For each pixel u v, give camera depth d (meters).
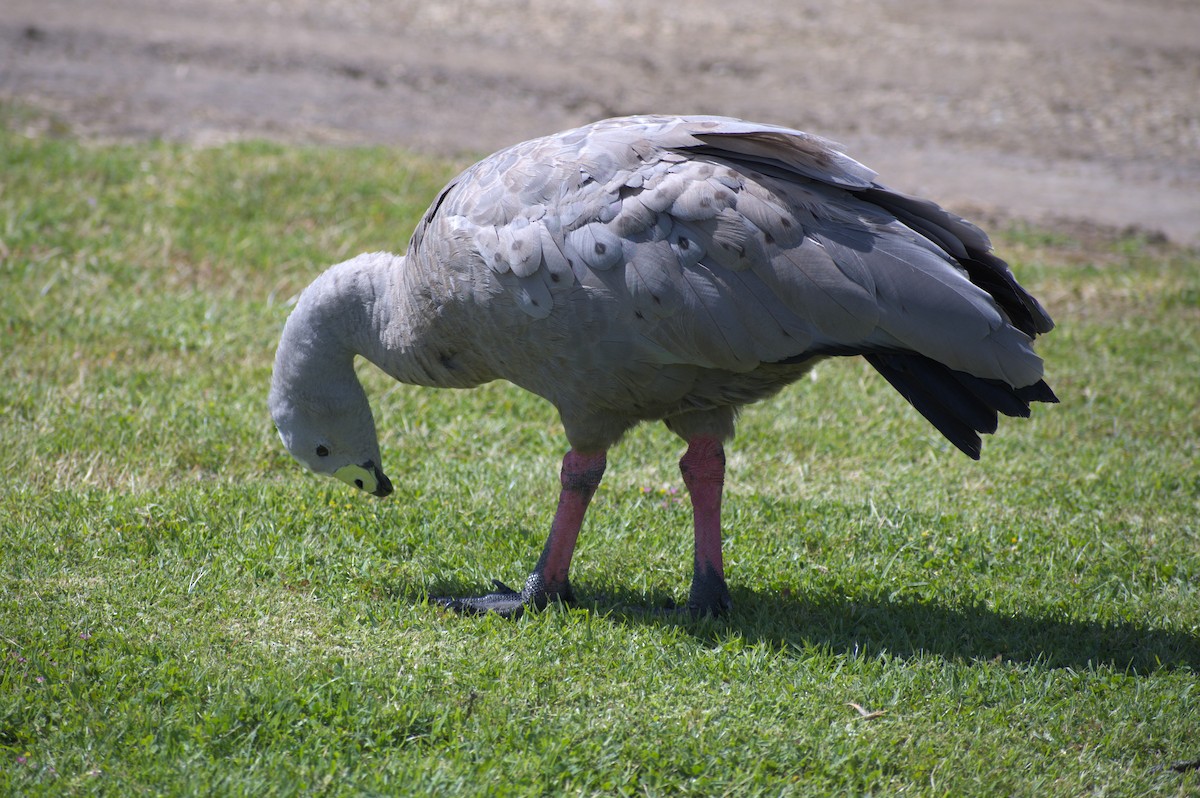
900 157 22.91
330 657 7.79
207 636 7.95
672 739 7.11
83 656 7.56
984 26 31.84
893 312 7.63
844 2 33.25
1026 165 23.05
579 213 7.86
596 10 30.83
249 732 6.98
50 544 8.94
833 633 8.56
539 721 7.22
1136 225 20.05
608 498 10.66
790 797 6.75
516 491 10.62
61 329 13.05
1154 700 7.76
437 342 8.57
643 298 7.74
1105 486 11.27
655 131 8.17
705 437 8.73
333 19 28.42
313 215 17.11
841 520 10.39
